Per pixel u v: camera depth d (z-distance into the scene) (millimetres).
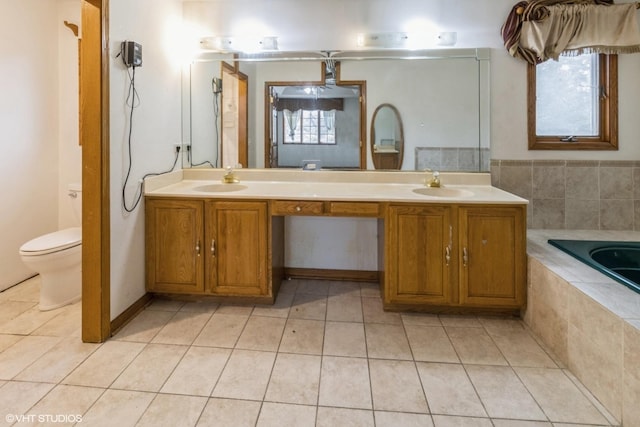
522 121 2760
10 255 2807
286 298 2650
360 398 1590
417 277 2322
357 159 2871
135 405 1526
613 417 1470
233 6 2873
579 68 2756
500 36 2730
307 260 3047
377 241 2969
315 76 2859
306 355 1920
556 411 1508
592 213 2775
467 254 2268
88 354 1899
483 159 2789
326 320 2314
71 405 1521
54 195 3162
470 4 2730
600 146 2734
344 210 2354
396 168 2850
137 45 2193
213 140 2977
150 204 2443
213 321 2287
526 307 2260
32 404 1522
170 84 2768
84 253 1996
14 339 2045
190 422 1439
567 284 1809
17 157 2836
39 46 2971
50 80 3084
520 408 1527
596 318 1586
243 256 2439
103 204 1996
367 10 2797
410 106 2811
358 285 2916
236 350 1960
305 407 1531
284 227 3018
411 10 2770
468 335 2135
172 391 1619
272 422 1445
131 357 1879
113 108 2070
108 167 2031
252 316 2361
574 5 2574
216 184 2801
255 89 2906
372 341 2066
